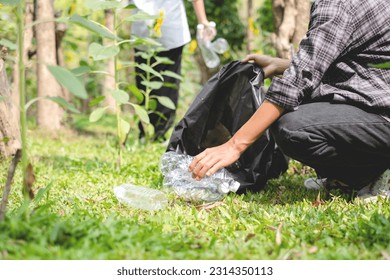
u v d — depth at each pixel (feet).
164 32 20.79
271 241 9.04
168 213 10.76
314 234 9.30
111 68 29.22
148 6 20.67
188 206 11.76
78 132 26.35
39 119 23.50
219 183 12.31
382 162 11.88
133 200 11.50
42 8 22.17
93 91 32.42
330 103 11.50
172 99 21.71
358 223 9.65
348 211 10.85
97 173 15.38
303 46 11.28
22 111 8.88
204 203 12.19
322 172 12.64
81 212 10.36
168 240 8.82
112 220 9.26
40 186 13.52
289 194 12.79
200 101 12.82
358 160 11.75
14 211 10.04
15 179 14.24
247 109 12.75
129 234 8.57
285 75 11.18
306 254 8.39
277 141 11.84
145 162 16.97
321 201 11.97
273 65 12.96
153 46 21.02
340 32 11.09
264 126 11.25
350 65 11.52
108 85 30.55
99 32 8.79
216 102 13.03
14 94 21.34
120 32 30.53
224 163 11.21
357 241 9.04
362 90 11.28
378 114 11.19
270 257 8.24
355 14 11.22
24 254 7.79
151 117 21.50
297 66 11.12
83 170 15.71
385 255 8.25
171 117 21.74
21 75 8.82
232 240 9.07
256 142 12.73
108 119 29.81
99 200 12.03
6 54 16.46
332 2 11.18
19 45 8.80
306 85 11.11
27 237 8.27
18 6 8.84
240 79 12.85
